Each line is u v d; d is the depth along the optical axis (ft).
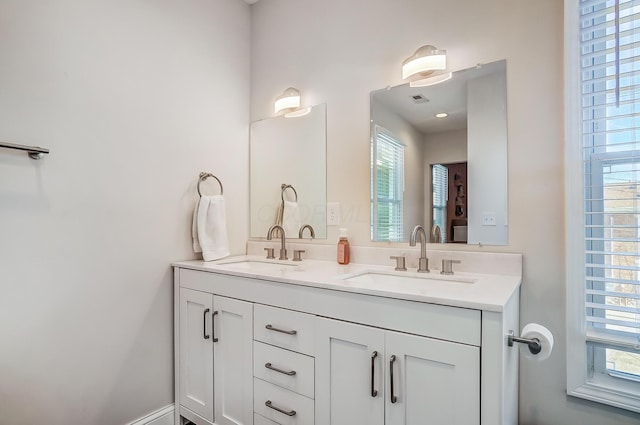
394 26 5.55
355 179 5.93
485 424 2.96
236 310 4.83
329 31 6.29
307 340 4.06
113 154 5.13
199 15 6.43
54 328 4.51
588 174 4.11
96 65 4.96
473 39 4.84
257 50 7.36
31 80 4.34
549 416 4.23
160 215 5.74
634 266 3.84
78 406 4.72
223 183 6.81
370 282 4.82
